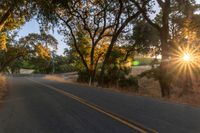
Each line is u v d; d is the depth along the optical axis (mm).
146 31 49031
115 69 45781
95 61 49656
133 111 12984
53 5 33344
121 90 25891
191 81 34062
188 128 9469
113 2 40844
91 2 41812
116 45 49562
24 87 30234
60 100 17797
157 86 46844
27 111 13758
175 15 38156
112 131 9195
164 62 29047
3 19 29953
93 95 20547
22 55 92250
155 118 11250
